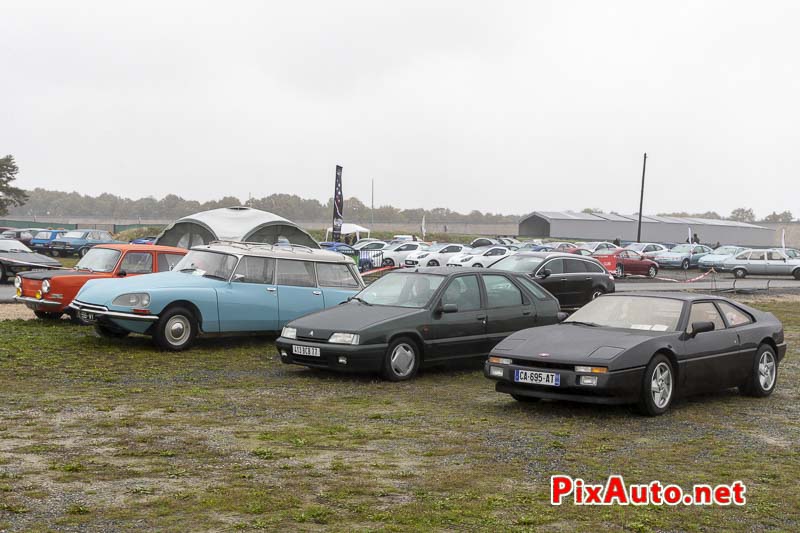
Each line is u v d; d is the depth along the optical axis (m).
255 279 12.88
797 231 117.06
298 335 10.38
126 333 13.48
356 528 4.62
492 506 5.12
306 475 5.73
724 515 5.10
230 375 10.35
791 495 5.55
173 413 7.84
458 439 7.00
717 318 9.30
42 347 11.91
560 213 93.00
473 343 10.95
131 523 4.61
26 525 4.52
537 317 11.76
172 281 12.45
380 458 6.29
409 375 10.33
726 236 95.00
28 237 49.91
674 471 6.12
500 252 41.72
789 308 23.25
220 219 34.41
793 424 8.05
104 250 15.16
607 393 7.82
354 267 14.14
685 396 8.70
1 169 84.00
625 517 5.00
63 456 6.08
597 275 20.64
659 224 90.50
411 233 87.44
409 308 10.61
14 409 7.81
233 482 5.50
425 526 4.70
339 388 9.60
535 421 7.88
